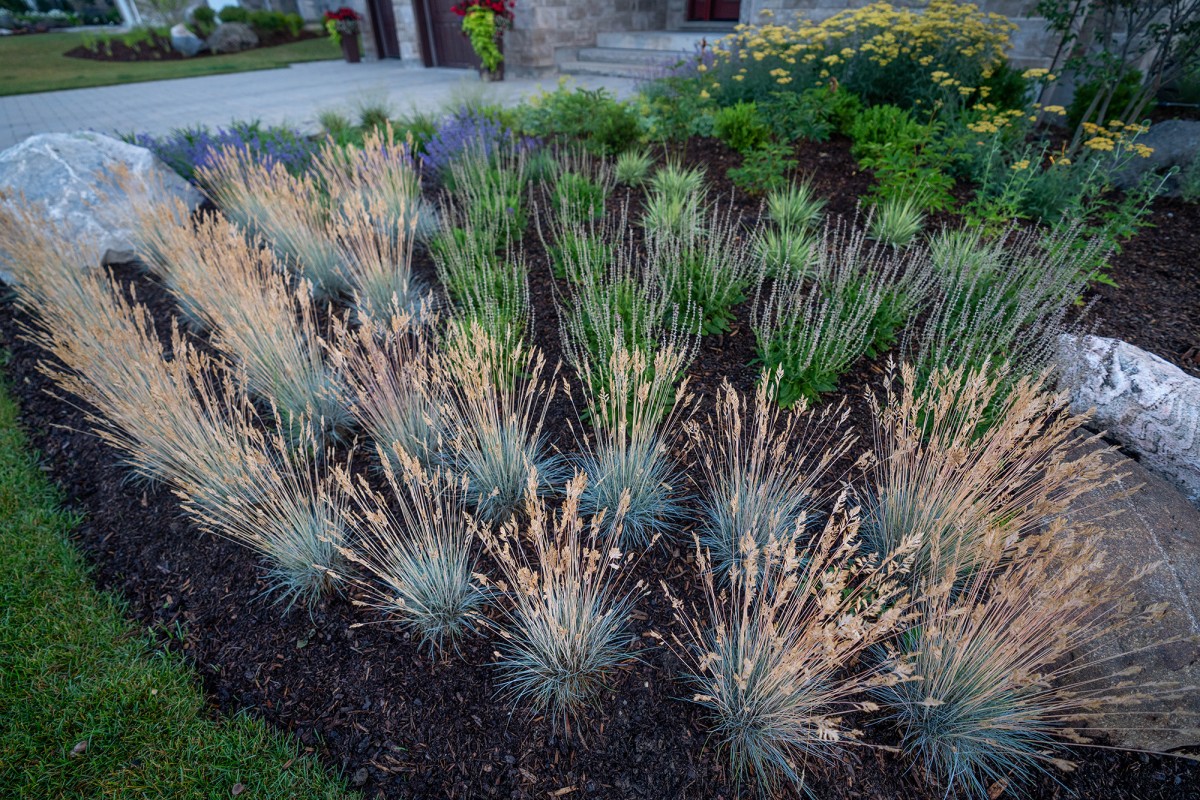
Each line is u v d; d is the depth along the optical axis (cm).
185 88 1450
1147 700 210
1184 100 722
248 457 258
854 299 384
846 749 214
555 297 444
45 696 242
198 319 449
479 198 534
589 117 729
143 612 274
